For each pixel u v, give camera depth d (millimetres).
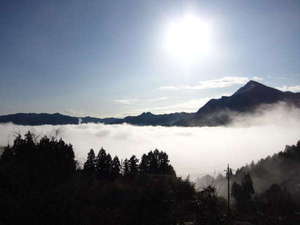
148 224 40625
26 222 30594
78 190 48750
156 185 47875
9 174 41375
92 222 37281
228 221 51469
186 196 55406
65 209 33875
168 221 41594
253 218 65375
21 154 68125
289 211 84625
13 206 31781
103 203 50094
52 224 31844
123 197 52000
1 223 29438
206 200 53344
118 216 41719
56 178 47500
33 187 39125
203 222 45719
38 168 46875
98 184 62750
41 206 32656
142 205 42281
